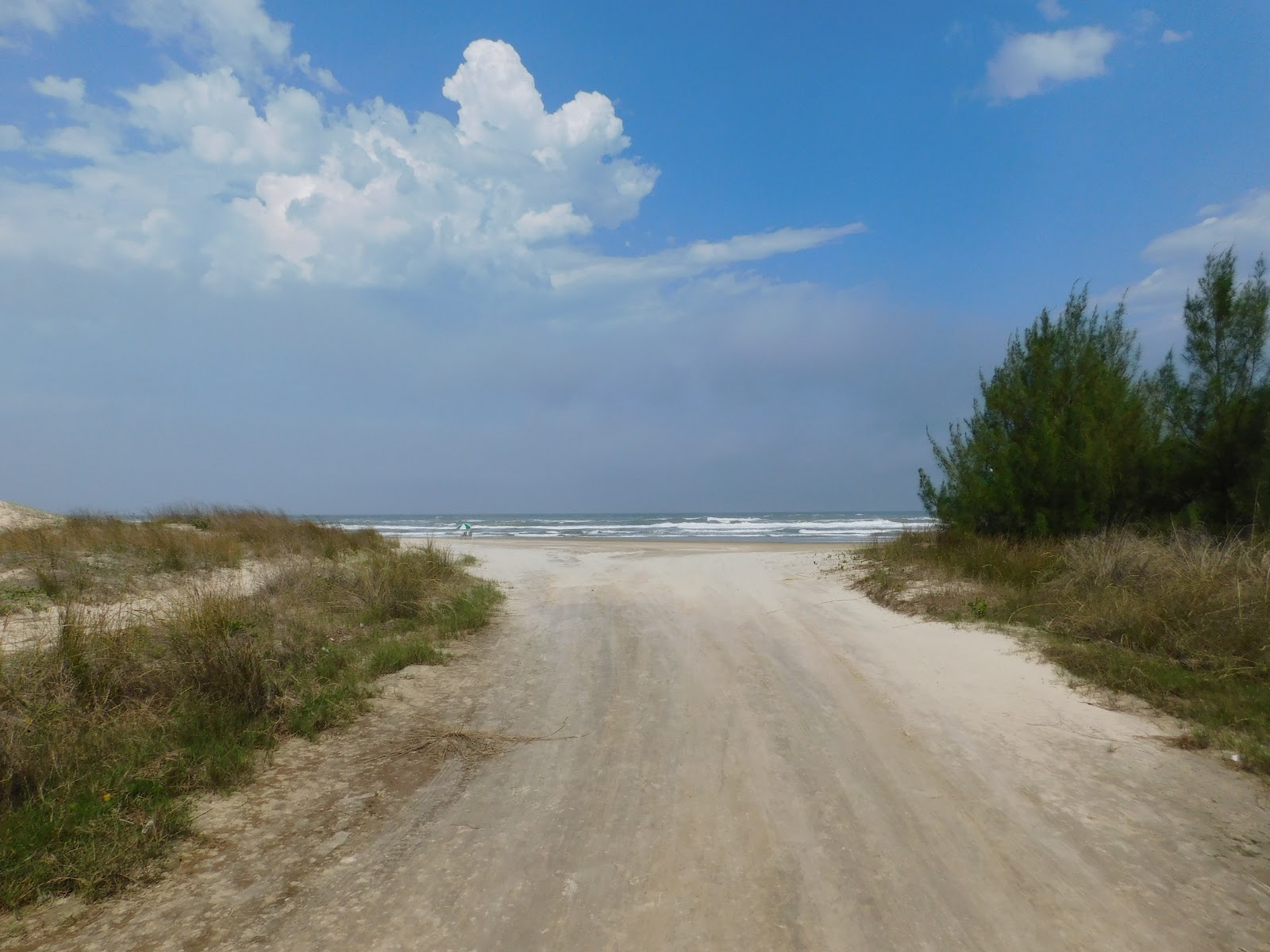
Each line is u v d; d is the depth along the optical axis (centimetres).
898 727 543
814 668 705
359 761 496
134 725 506
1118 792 439
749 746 510
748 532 4641
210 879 353
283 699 575
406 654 739
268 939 305
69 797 418
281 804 433
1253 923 314
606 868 358
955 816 409
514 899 333
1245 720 542
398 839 390
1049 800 427
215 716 534
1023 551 1157
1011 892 335
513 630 908
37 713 485
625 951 296
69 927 316
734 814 411
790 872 352
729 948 297
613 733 540
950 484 1497
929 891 336
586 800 432
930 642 798
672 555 1912
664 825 399
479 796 442
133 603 891
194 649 594
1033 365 1461
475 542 2775
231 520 1842
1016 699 606
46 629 708
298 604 934
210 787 450
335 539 1670
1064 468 1266
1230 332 1231
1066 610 862
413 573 1102
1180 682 618
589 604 1091
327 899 335
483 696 638
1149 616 756
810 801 425
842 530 4894
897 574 1186
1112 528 1198
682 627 908
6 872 348
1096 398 1307
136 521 1817
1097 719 561
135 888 345
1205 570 835
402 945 301
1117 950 296
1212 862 363
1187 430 1277
